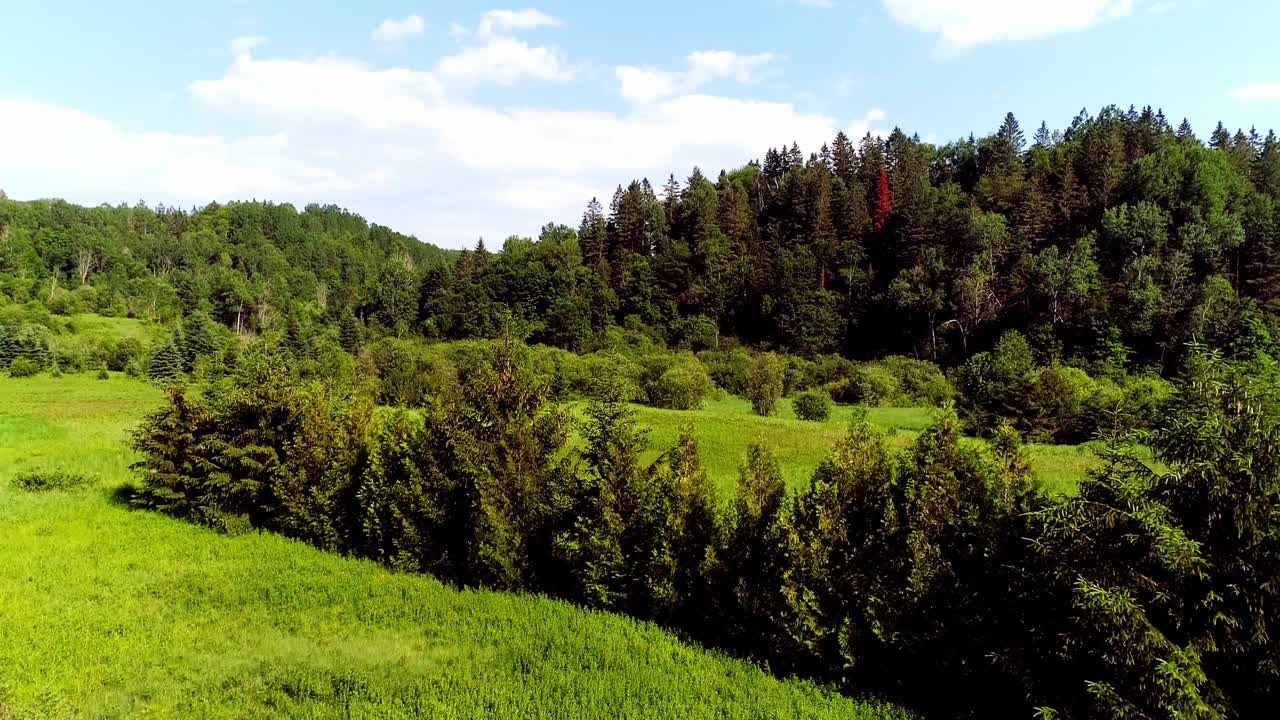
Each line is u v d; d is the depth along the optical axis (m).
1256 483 7.19
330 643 12.28
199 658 11.49
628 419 14.58
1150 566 7.71
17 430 37.25
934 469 10.84
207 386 21.81
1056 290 73.19
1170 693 7.05
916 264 88.00
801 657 11.02
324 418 19.45
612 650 11.66
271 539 18.58
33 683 10.44
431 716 9.55
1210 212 73.56
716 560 12.32
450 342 88.56
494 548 14.51
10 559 16.39
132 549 17.47
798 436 33.94
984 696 9.70
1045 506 9.29
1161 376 62.09
